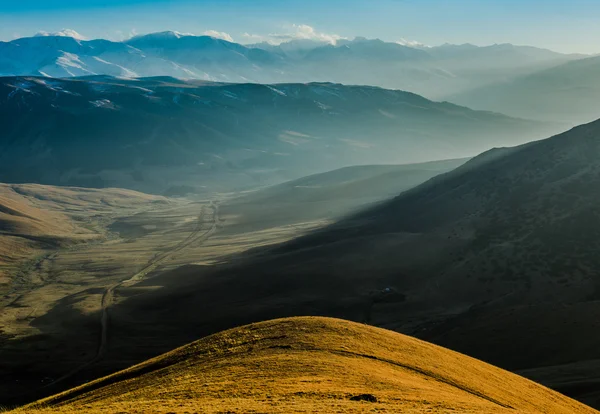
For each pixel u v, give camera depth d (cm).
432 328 10675
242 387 3600
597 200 13825
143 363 5500
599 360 7444
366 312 12312
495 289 12194
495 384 4806
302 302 13175
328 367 4075
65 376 10369
